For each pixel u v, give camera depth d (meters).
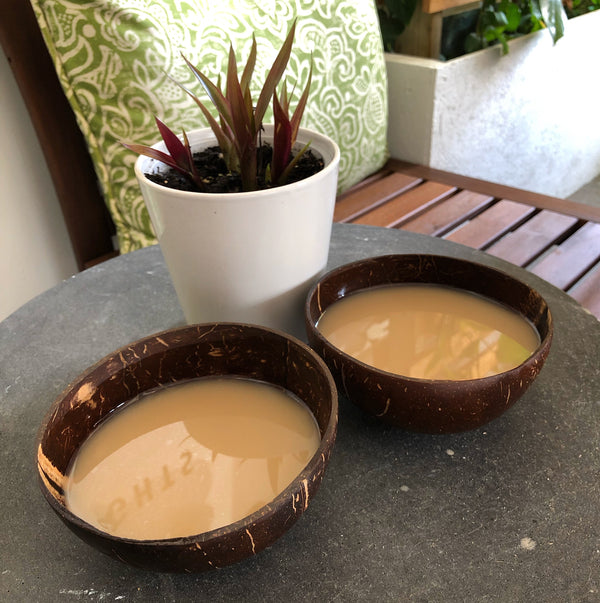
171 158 0.37
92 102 0.63
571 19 1.25
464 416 0.30
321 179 0.34
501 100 1.10
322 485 0.32
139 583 0.27
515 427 0.35
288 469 0.29
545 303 0.36
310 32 0.72
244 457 0.30
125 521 0.27
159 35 0.61
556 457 0.33
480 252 0.51
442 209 0.76
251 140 0.35
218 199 0.32
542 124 1.29
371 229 0.55
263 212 0.33
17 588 0.27
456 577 0.27
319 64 0.74
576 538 0.29
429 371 0.34
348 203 0.80
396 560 0.28
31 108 0.66
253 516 0.24
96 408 0.32
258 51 0.68
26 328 0.44
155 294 0.47
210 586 0.27
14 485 0.32
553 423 0.35
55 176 0.71
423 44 0.96
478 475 0.32
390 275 0.42
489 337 0.37
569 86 1.31
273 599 0.27
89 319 0.44
